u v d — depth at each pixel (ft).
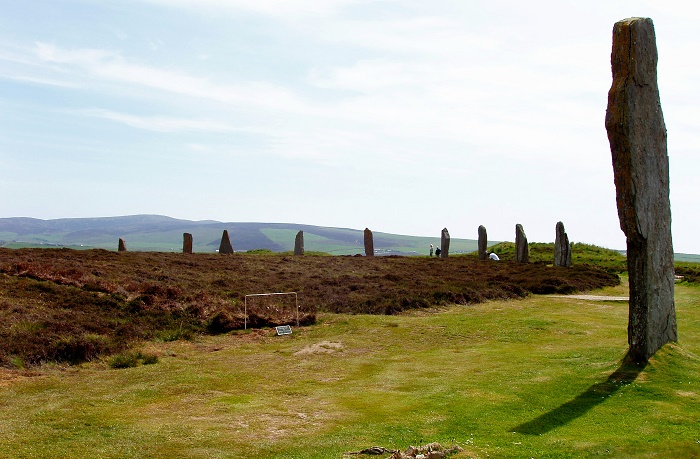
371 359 58.03
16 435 34.55
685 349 51.16
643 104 47.60
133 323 68.54
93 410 40.32
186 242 150.20
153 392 45.37
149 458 31.55
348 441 34.04
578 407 39.17
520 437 33.91
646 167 47.67
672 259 51.52
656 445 31.86
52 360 54.19
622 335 65.26
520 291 101.76
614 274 128.47
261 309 79.51
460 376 49.44
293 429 36.73
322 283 102.53
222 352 62.54
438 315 83.15
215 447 33.32
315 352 61.41
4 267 78.64
